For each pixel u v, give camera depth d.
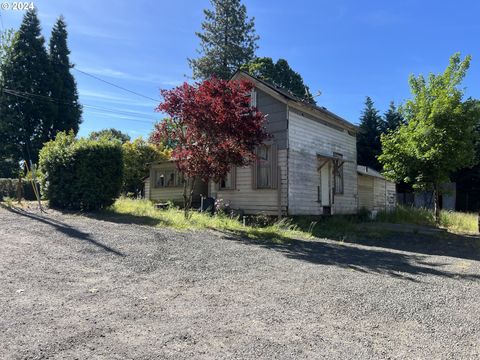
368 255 9.88
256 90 16.59
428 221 19.55
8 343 3.68
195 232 11.16
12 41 34.66
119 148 14.62
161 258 7.66
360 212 20.55
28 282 5.62
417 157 17.48
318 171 17.45
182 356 3.62
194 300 5.30
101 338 3.92
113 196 14.33
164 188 20.52
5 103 33.72
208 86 12.61
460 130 17.09
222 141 12.30
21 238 8.59
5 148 33.41
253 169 16.27
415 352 3.96
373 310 5.25
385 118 37.47
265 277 6.79
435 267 8.68
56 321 4.28
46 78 35.16
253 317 4.75
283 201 15.48
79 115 37.41
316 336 4.27
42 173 14.55
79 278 6.00
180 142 13.21
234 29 36.31
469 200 33.94
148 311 4.77
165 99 12.62
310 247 10.60
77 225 10.62
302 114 16.64
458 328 4.69
